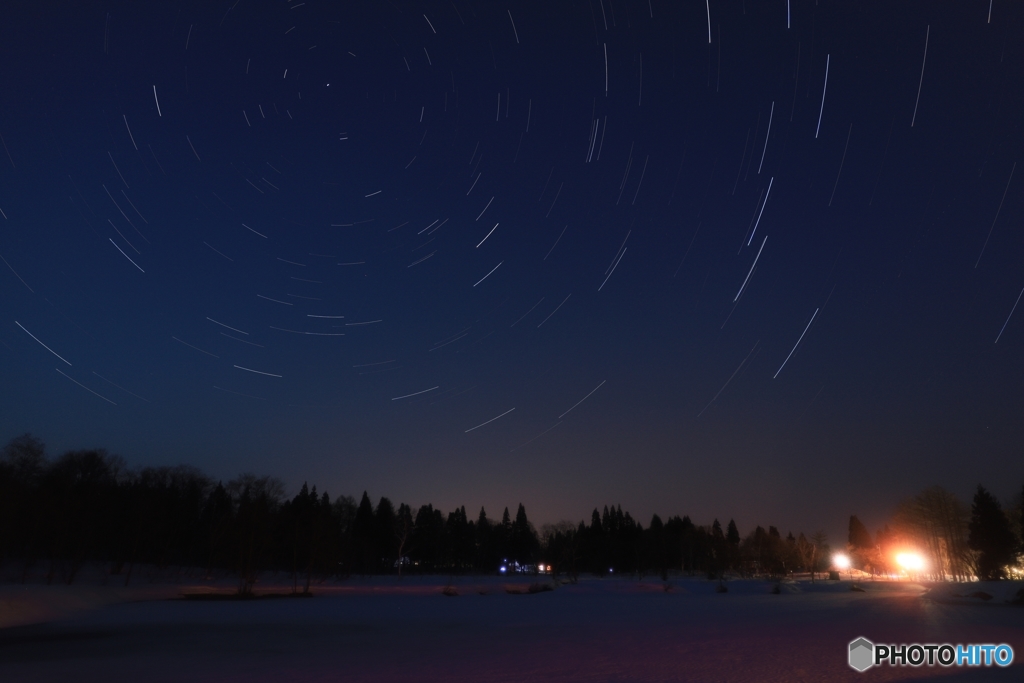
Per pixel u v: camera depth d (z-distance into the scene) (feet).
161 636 111.04
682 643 97.25
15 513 228.63
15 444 289.94
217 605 193.06
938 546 374.43
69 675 70.69
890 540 543.80
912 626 119.55
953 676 65.41
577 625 130.21
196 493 366.43
